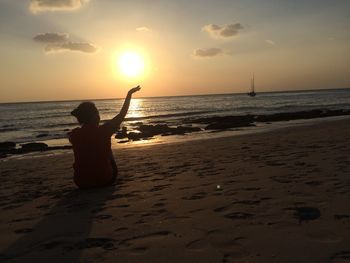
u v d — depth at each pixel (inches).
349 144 365.4
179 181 227.1
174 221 142.1
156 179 241.0
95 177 214.8
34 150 761.0
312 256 101.7
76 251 118.3
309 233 119.2
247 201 164.1
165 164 327.0
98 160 214.4
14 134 1286.9
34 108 4500.5
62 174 322.3
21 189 252.8
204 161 326.0
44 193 226.4
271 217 138.7
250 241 115.6
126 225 141.6
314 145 385.1
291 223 130.3
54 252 119.0
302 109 2177.7
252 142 508.7
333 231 119.6
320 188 179.8
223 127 1066.7
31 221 159.3
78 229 141.2
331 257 100.3
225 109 2556.6
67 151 725.3
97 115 215.2
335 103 2797.7
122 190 207.6
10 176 340.8
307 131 669.9
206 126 1189.7
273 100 4089.6
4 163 503.2
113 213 160.6
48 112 3191.4
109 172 218.2
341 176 204.7
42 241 130.8
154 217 149.6
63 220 156.3
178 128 1058.1
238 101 4291.3
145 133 991.0
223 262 101.7
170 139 839.1
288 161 277.0
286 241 113.7
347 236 114.6
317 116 1368.1
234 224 133.3
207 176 238.8
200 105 3570.4
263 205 156.0
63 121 1952.5
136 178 250.5
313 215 137.6
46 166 417.1
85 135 211.8
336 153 302.2
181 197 181.0
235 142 534.6
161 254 110.5
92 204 179.9
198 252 110.0
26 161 513.0
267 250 107.7
